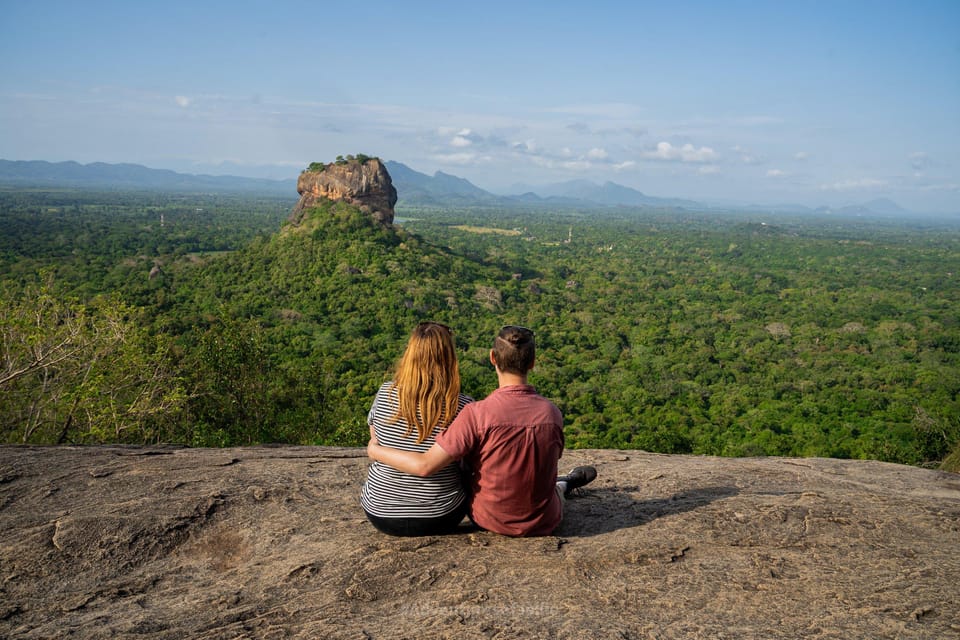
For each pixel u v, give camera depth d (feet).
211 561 10.22
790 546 9.91
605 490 13.75
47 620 8.11
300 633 7.46
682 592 8.28
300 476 14.17
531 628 7.39
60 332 36.78
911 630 7.10
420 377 9.68
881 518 11.19
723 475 15.19
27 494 12.36
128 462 14.76
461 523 11.10
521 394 9.73
